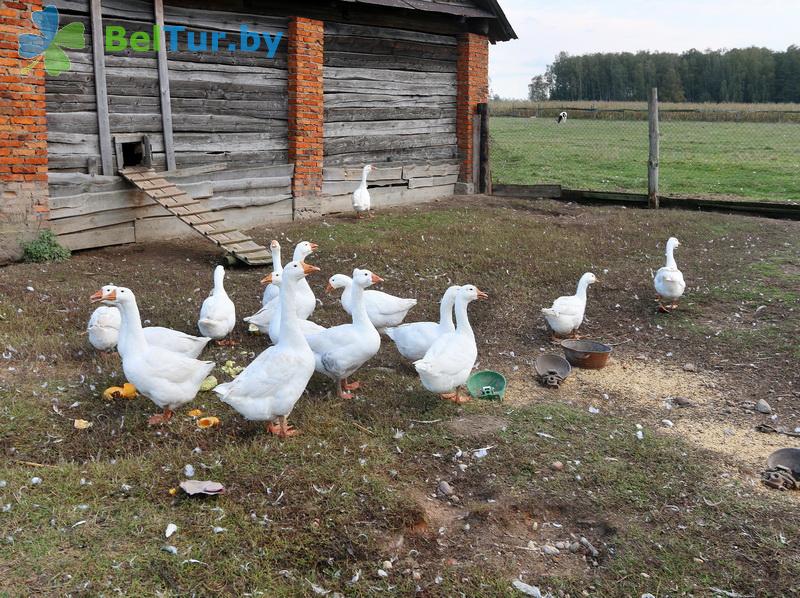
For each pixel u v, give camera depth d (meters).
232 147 7.59
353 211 8.95
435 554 2.61
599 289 5.96
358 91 8.87
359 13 8.64
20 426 3.28
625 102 27.92
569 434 3.46
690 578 2.53
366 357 3.75
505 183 11.62
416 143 9.78
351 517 2.71
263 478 2.91
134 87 6.69
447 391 3.68
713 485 3.08
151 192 6.32
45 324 4.62
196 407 3.58
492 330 5.12
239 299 5.43
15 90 5.79
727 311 5.47
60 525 2.57
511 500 2.91
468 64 10.09
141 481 2.86
